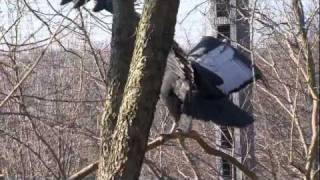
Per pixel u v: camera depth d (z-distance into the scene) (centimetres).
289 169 873
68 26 739
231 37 812
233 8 819
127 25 473
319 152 595
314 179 589
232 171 889
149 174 891
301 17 602
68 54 856
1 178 754
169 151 908
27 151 887
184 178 941
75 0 627
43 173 878
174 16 387
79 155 866
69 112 835
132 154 379
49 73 835
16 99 754
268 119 891
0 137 833
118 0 477
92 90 860
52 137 856
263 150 877
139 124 380
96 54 785
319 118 569
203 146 575
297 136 843
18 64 728
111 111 457
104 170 398
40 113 834
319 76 562
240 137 898
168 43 386
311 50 600
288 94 770
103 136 446
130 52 472
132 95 382
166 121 773
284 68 838
